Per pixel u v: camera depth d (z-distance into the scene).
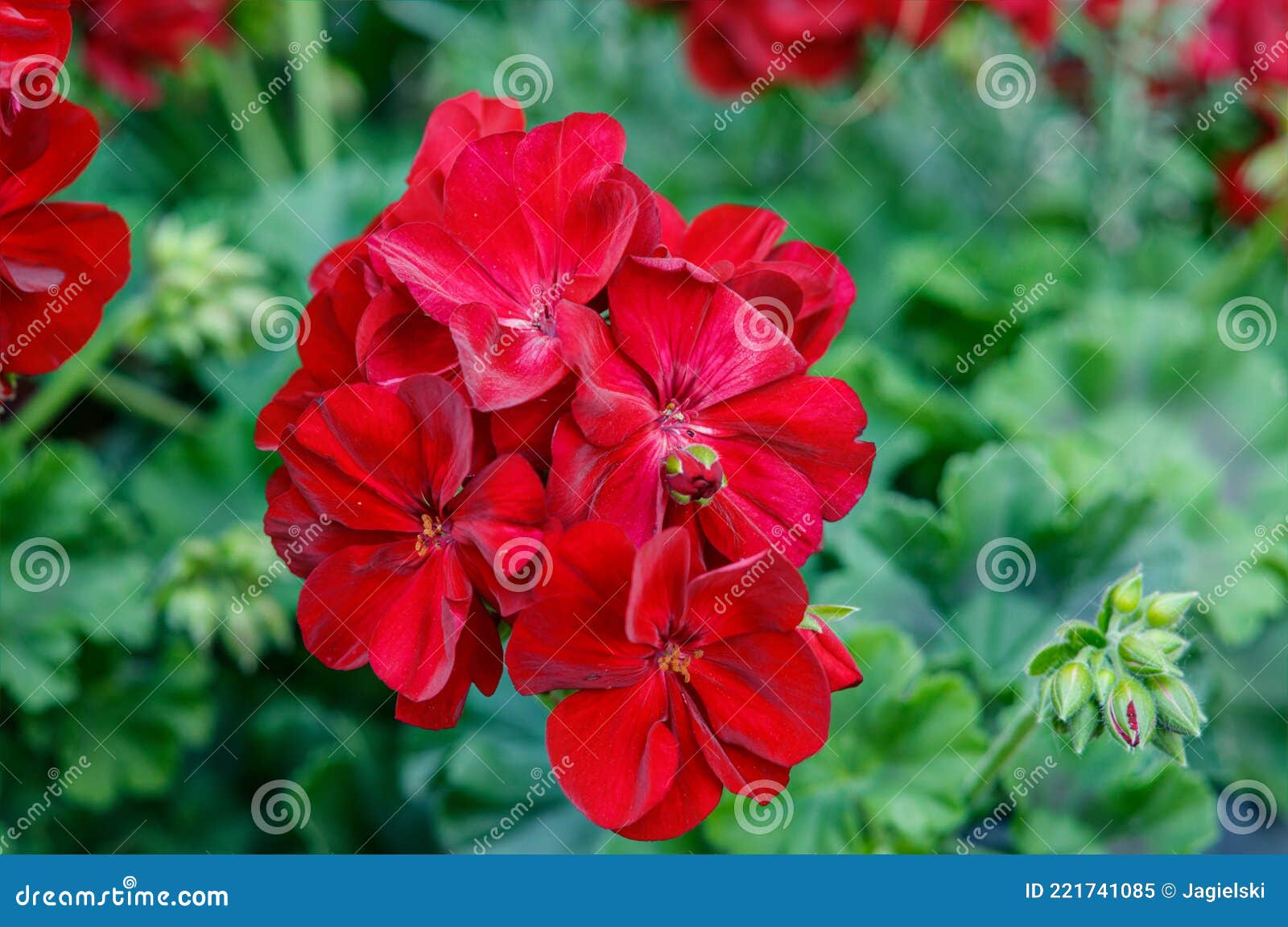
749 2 0.68
